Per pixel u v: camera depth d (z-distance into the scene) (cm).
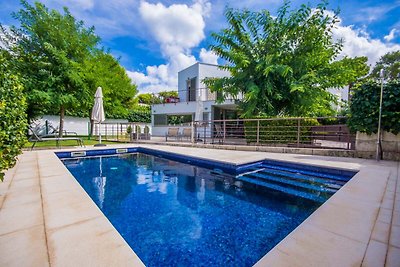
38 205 223
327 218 189
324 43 891
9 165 279
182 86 1770
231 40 970
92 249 145
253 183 420
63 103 991
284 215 275
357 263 129
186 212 286
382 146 498
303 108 856
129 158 715
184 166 589
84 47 1081
